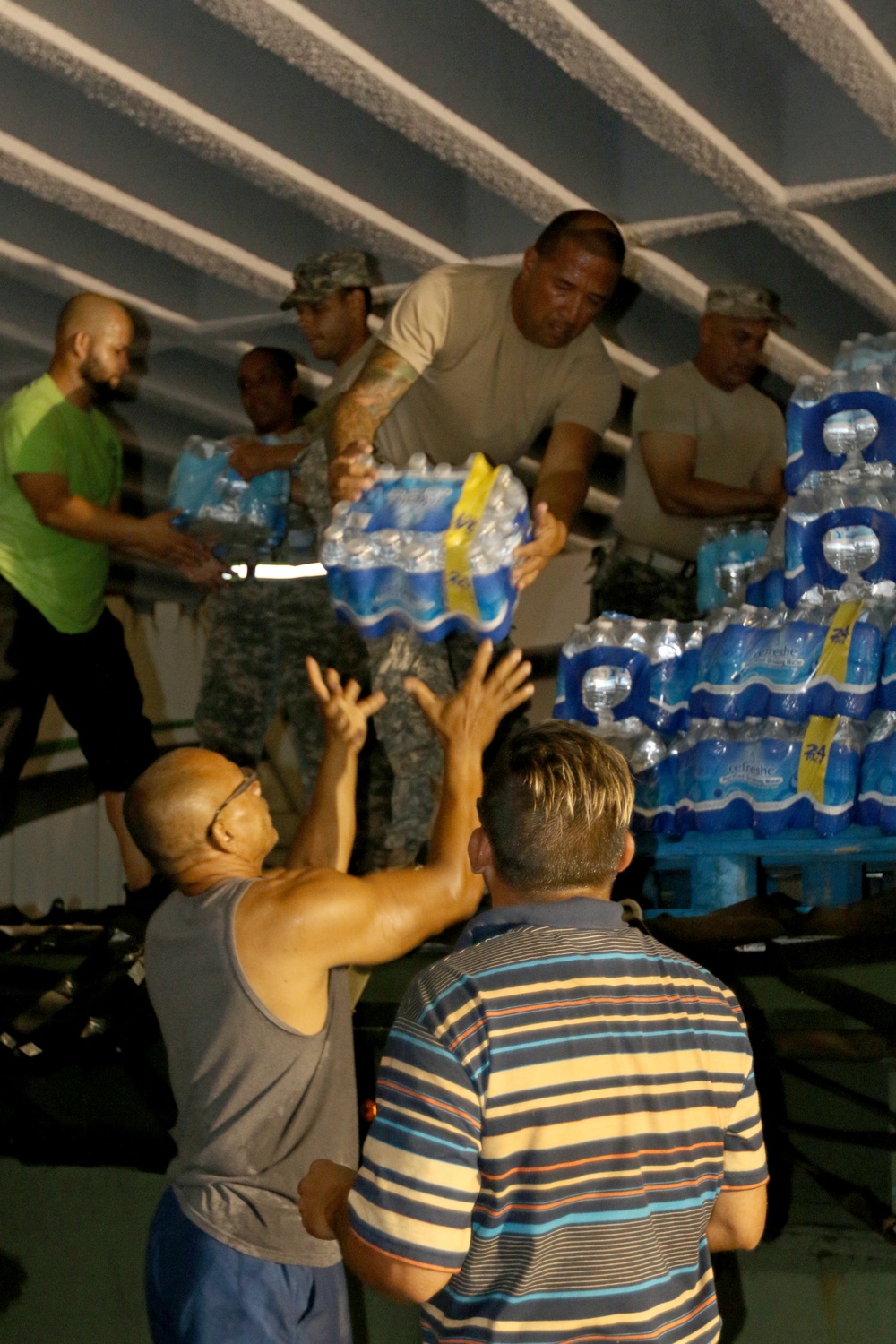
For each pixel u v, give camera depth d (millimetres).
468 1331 1219
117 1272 2459
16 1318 2553
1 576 3133
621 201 3822
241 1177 1748
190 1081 1793
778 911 2045
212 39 3396
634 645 2434
